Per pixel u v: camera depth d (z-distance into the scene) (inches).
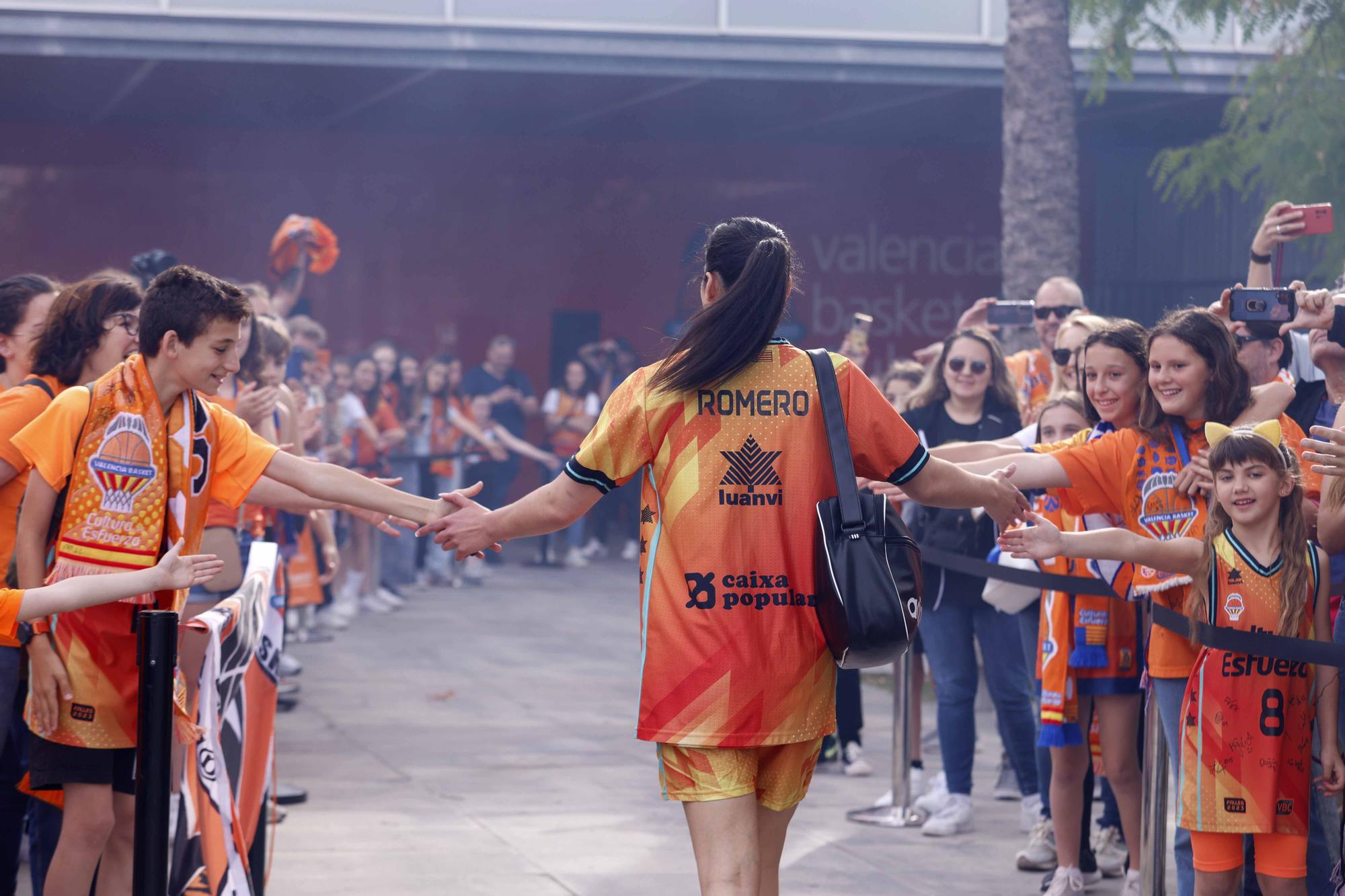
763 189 840.9
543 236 828.0
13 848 172.9
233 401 246.2
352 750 301.3
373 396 540.7
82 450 146.1
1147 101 661.3
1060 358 240.4
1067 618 195.8
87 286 160.7
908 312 842.2
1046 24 425.7
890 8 597.9
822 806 258.8
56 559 146.4
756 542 125.3
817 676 127.4
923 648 269.0
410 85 649.0
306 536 401.1
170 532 149.2
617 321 836.0
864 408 129.7
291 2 560.7
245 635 158.2
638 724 126.6
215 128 780.6
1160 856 165.0
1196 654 160.9
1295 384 190.1
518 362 828.0
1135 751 196.4
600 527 722.8
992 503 142.6
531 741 312.2
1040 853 216.2
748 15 589.0
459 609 526.9
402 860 219.3
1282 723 149.5
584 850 227.0
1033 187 426.0
